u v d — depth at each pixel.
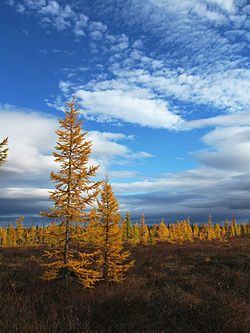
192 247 28.34
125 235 45.75
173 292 8.43
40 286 10.02
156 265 17.80
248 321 5.95
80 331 5.49
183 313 6.52
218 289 10.01
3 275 12.09
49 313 6.60
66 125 11.88
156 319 6.19
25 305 7.12
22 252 22.97
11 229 47.03
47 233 10.68
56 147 11.31
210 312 6.49
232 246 26.97
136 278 12.61
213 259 18.72
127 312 6.62
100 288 10.42
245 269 14.59
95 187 11.53
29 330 5.27
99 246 13.18
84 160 11.45
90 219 11.16
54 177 10.96
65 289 9.69
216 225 91.00
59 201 10.70
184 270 14.94
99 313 6.52
